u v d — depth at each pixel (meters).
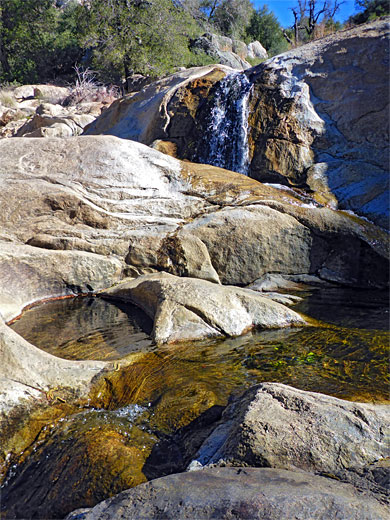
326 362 4.72
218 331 5.45
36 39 29.53
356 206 8.16
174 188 7.76
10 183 7.30
